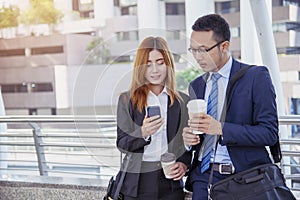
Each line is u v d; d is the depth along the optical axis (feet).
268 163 5.39
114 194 5.68
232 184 5.20
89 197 7.98
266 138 5.00
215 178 5.47
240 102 5.20
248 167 5.30
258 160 5.31
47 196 8.43
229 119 5.27
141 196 5.61
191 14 9.75
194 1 9.75
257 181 5.17
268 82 5.15
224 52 5.33
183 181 6.07
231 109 5.26
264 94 5.09
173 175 5.57
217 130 5.16
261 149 5.36
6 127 10.89
